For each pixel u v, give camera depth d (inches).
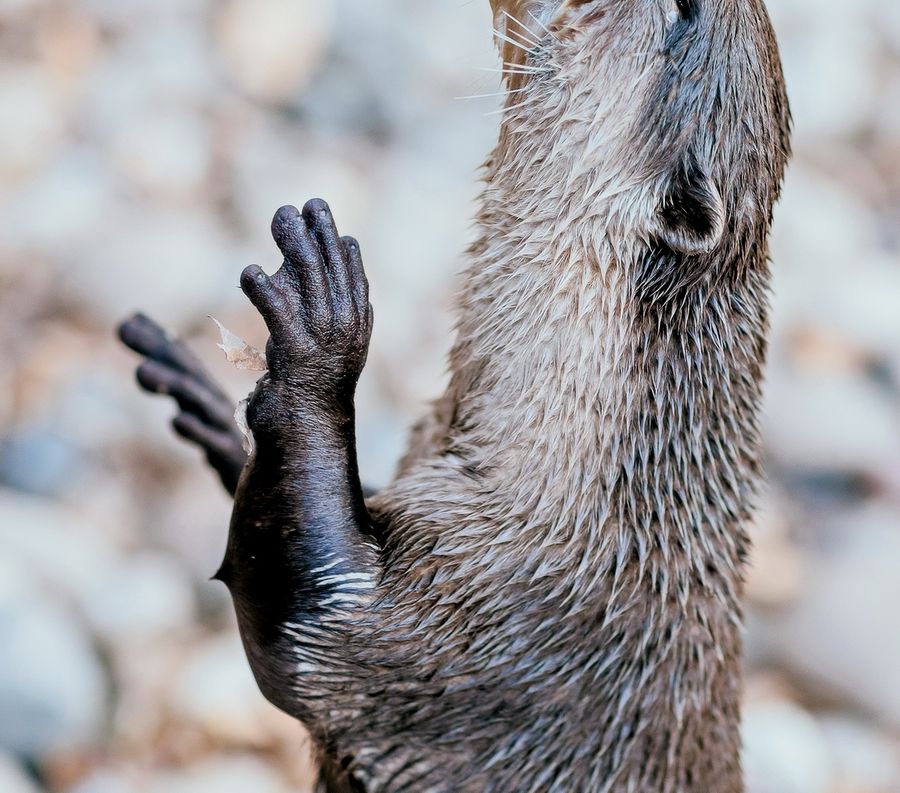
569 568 59.8
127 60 99.0
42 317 82.4
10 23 99.0
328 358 58.8
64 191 88.3
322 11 103.3
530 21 60.2
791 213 105.3
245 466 59.2
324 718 59.7
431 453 61.0
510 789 60.0
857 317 97.6
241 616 59.4
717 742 61.1
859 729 77.7
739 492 61.1
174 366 62.7
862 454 88.2
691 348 60.3
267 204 91.2
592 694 60.0
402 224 92.8
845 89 117.3
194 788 69.3
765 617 80.5
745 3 60.2
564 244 60.0
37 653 69.2
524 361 60.1
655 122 59.9
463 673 59.6
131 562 72.2
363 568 59.2
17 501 72.3
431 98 102.6
